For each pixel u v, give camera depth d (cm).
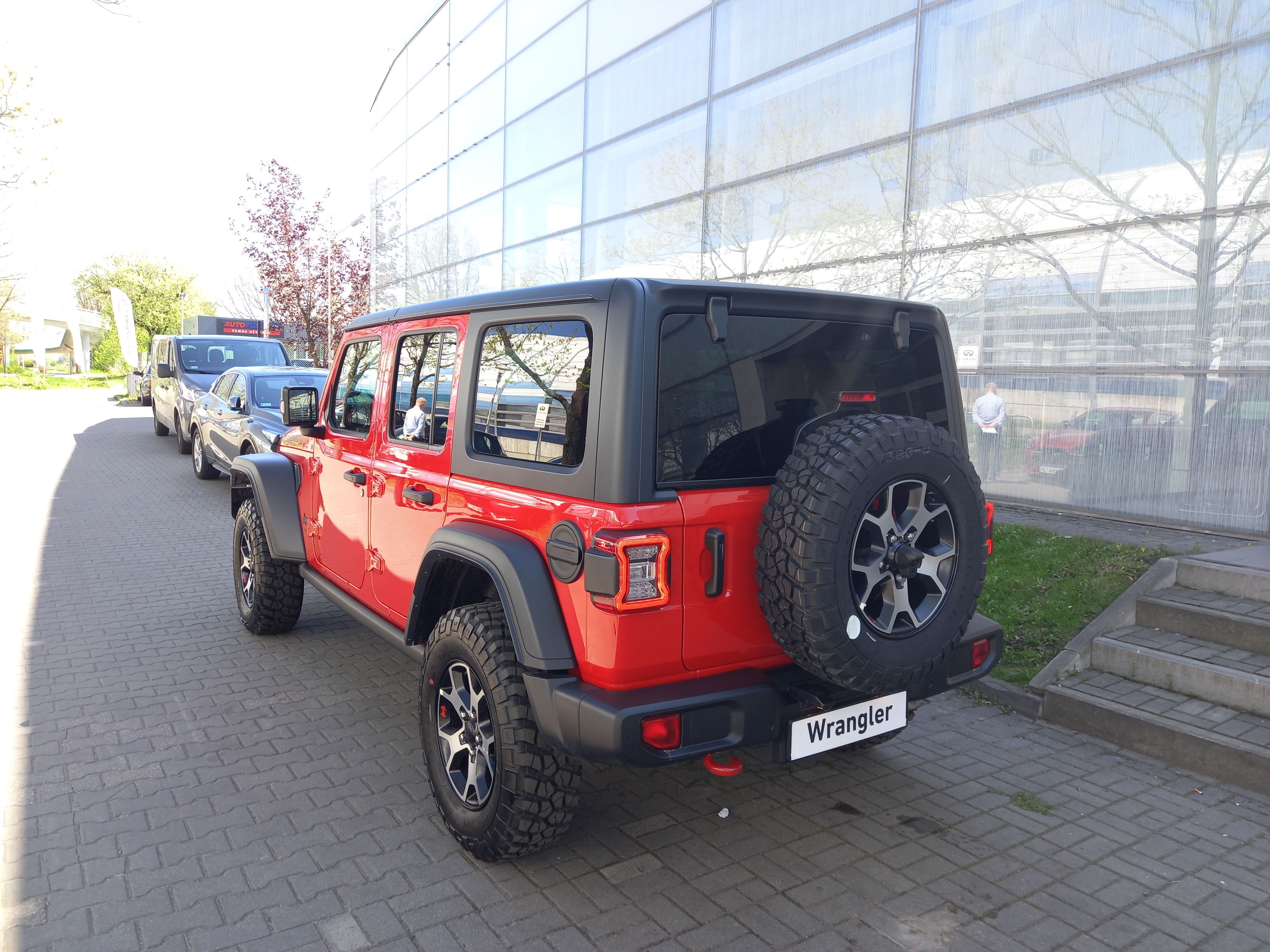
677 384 259
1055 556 568
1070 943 258
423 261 2258
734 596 265
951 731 414
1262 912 274
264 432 836
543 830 282
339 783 358
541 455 283
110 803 340
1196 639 444
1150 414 742
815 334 293
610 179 1448
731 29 1170
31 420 2323
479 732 292
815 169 1057
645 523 246
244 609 557
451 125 2041
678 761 247
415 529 355
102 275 6619
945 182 905
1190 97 701
